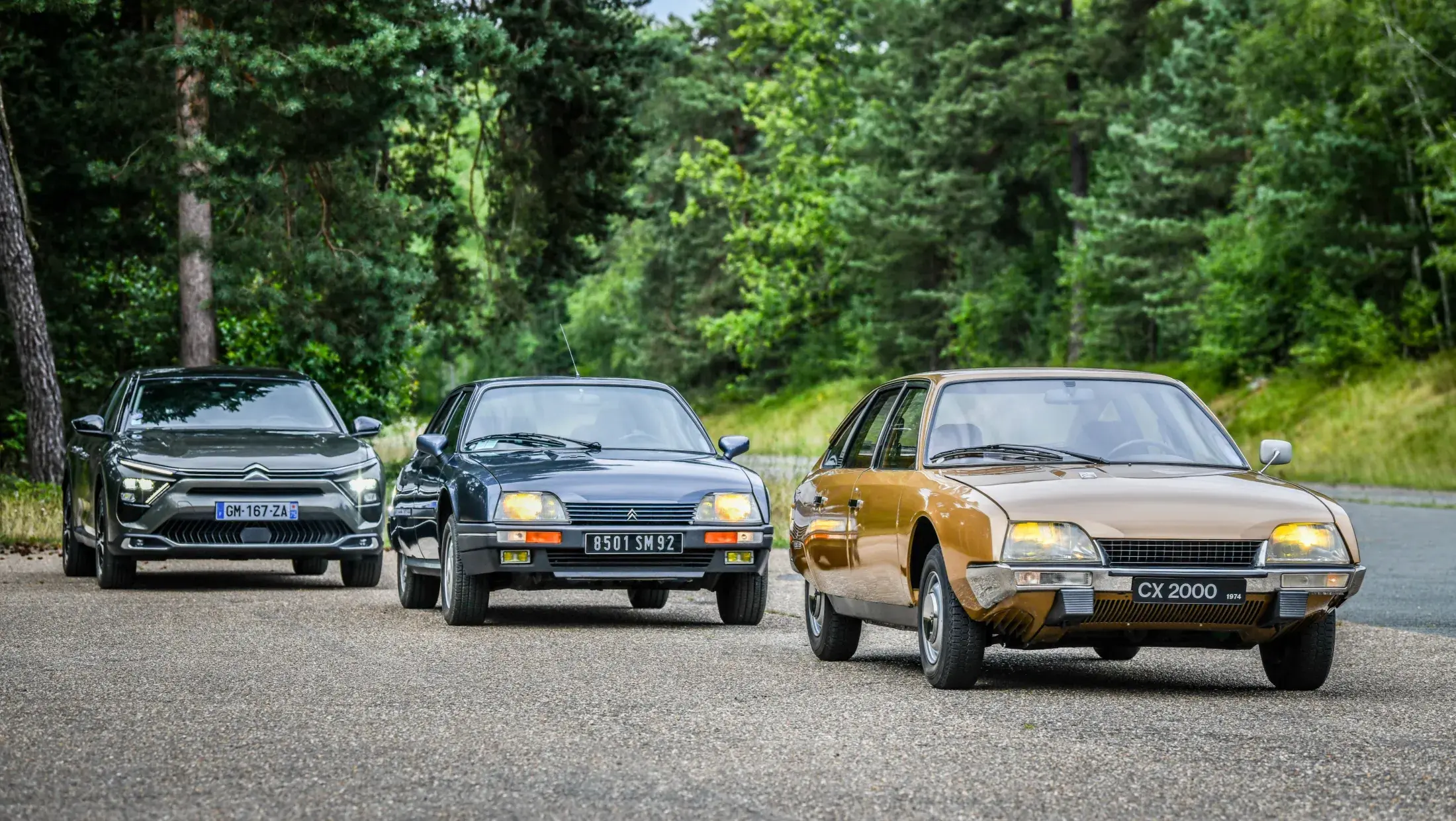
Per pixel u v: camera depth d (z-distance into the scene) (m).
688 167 120.00
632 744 11.13
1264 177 71.75
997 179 101.06
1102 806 9.12
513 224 54.84
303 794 9.48
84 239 45.75
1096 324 88.44
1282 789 9.59
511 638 17.75
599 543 18.30
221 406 25.36
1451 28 65.12
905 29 101.12
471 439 20.42
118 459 22.94
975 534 13.34
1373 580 23.95
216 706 12.74
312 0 40.16
